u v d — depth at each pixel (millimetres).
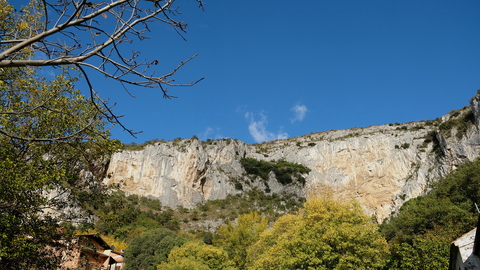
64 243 18359
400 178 106250
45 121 13977
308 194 115375
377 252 30703
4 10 9898
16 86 12688
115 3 5281
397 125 125438
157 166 114938
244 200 110812
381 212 102750
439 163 90188
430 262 28078
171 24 5688
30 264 15906
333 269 28844
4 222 12508
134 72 5523
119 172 114875
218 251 48781
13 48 4977
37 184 13977
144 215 90188
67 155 16359
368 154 115000
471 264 11492
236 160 124938
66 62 5188
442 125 94688
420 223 43812
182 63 5809
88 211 18594
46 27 5129
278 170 120000
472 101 88062
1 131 5781
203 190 114500
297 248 30609
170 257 51281
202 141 129125
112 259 41875
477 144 81750
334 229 30625
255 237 56031
